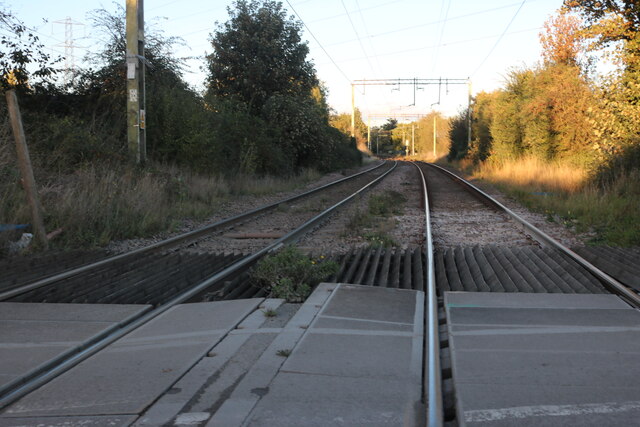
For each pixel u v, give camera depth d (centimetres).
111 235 1015
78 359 398
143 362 390
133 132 1453
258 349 416
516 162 2805
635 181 1435
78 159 1327
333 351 403
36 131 1295
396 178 3238
